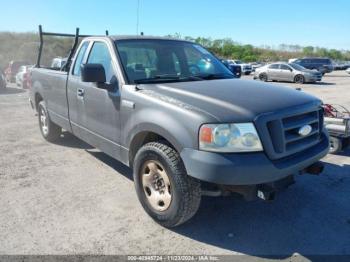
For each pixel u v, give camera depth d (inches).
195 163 125.9
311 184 191.5
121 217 154.8
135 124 151.6
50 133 262.4
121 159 169.8
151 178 147.9
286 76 1010.1
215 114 126.8
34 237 138.9
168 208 140.9
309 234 143.5
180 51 193.8
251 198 130.0
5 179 195.8
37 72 266.1
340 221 153.6
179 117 132.6
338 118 237.3
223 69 197.9
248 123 125.4
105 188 184.2
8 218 153.4
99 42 190.2
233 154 124.0
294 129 138.0
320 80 995.9
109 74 173.8
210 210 161.5
